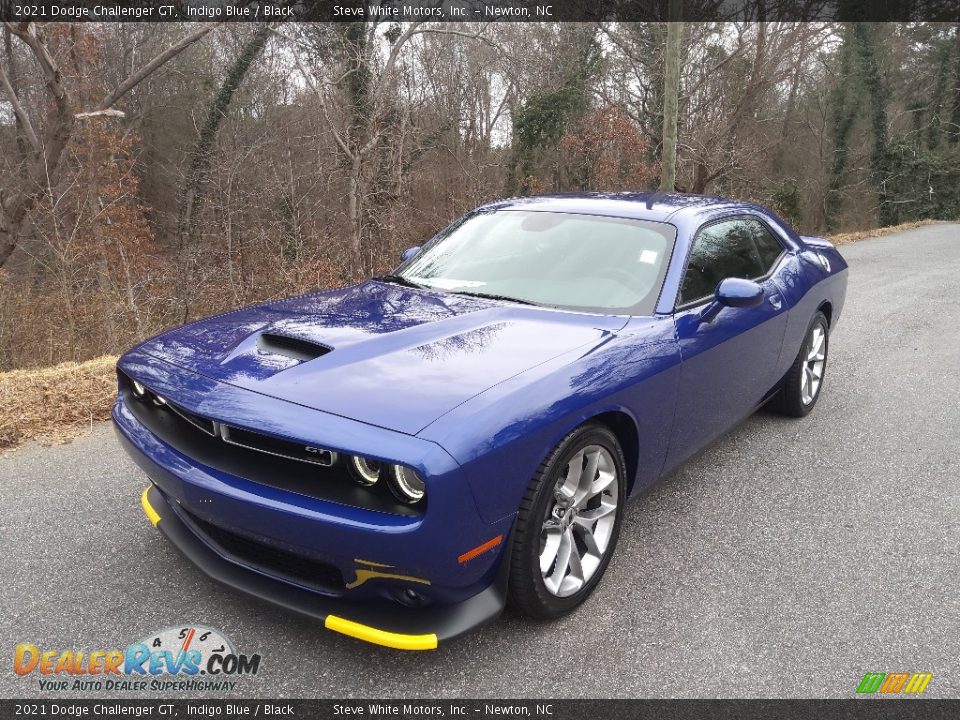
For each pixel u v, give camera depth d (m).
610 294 3.22
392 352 2.60
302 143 16.73
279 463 2.29
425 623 2.26
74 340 7.44
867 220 34.59
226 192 16.86
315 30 15.54
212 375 2.51
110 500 3.49
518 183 23.34
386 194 16.45
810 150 33.94
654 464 3.14
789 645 2.56
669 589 2.89
